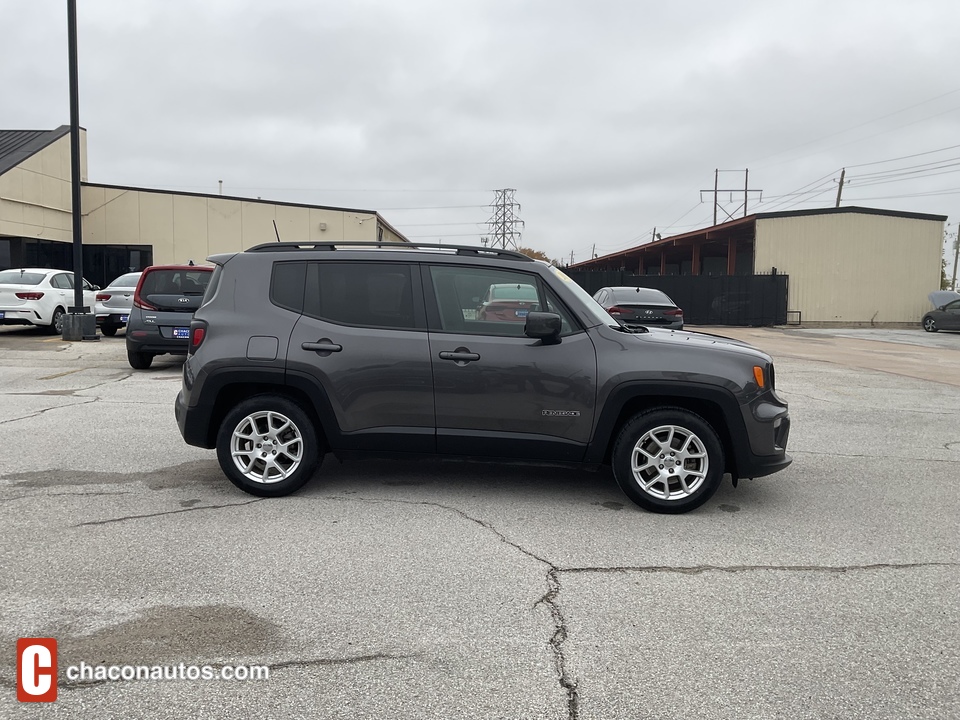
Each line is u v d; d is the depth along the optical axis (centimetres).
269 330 520
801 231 2948
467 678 293
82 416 806
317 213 3156
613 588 380
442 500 525
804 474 626
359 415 514
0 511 486
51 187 2808
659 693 284
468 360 506
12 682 285
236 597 362
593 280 3011
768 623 344
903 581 396
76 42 1573
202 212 3027
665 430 504
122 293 1656
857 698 284
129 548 423
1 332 1817
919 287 2980
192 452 650
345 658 306
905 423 866
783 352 1756
